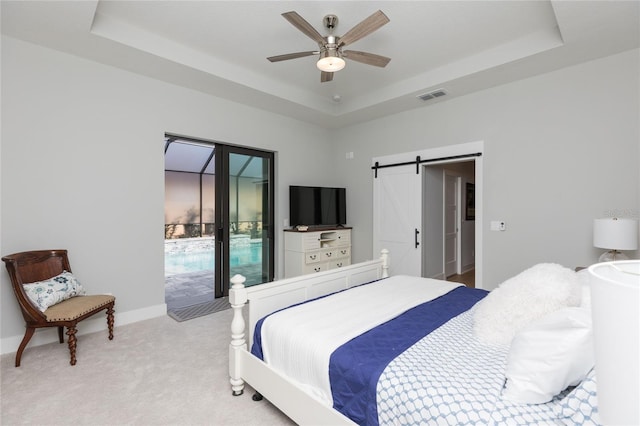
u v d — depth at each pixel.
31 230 2.78
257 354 1.91
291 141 4.92
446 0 2.45
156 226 3.54
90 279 3.10
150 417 1.83
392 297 2.28
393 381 1.25
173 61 3.11
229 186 4.34
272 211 4.83
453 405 1.08
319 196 5.03
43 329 2.81
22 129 2.74
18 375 2.27
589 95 3.07
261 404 1.95
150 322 3.36
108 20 2.71
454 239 5.83
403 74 3.78
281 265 4.83
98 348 2.72
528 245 3.46
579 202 3.14
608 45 2.77
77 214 3.02
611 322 0.39
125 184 3.31
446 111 4.11
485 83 3.59
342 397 1.40
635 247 2.51
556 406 1.05
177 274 5.97
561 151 3.24
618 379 0.38
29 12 2.35
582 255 3.13
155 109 3.52
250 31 2.91
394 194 4.71
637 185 2.84
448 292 2.45
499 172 3.66
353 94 4.43
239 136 4.27
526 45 2.97
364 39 3.01
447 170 5.48
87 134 3.07
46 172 2.86
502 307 1.54
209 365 2.43
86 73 3.06
